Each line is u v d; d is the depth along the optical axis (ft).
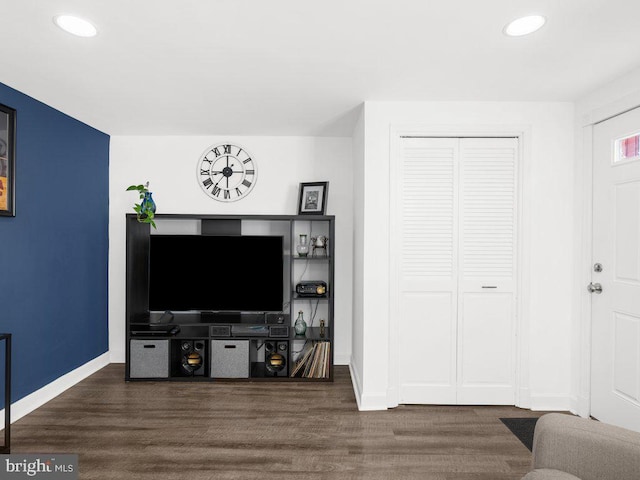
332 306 12.46
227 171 13.76
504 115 10.27
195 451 8.18
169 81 8.98
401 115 10.30
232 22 6.49
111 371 13.03
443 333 10.55
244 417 9.79
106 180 13.56
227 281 12.89
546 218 10.27
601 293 9.43
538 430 4.76
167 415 9.86
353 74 8.58
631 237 8.55
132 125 12.54
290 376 12.41
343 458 7.97
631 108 8.46
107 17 6.33
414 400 10.59
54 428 9.12
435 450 8.31
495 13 6.22
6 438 7.88
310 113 11.28
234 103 10.47
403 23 6.53
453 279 10.50
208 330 12.50
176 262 12.85
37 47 7.36
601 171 9.43
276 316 13.44
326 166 13.83
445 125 10.27
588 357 9.78
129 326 12.21
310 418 9.77
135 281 12.68
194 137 13.76
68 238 11.55
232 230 13.32
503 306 10.50
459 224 10.47
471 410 10.27
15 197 9.40
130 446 8.35
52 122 10.82
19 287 9.68
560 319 10.30
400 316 10.56
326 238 13.42
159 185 13.76
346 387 11.91
